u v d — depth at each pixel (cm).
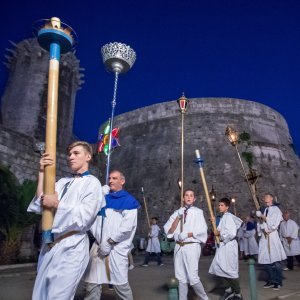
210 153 2858
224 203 609
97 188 261
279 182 2773
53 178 232
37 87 2547
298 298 573
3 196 1091
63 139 2381
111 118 522
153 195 2816
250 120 3075
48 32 235
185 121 3100
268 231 697
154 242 1233
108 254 383
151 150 3081
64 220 241
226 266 538
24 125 2398
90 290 377
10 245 1064
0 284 689
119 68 508
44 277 232
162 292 617
